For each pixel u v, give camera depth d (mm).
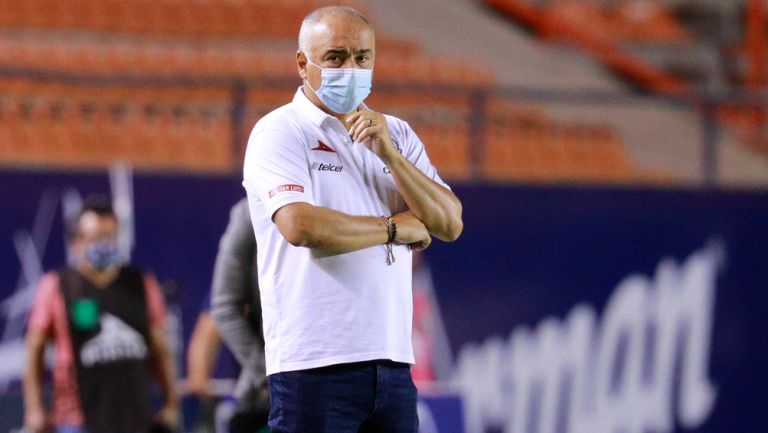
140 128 40812
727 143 51500
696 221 34531
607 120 51188
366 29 13930
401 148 15016
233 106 32625
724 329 34562
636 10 66312
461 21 60406
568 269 33594
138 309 25547
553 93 33844
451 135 43250
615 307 33875
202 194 30797
